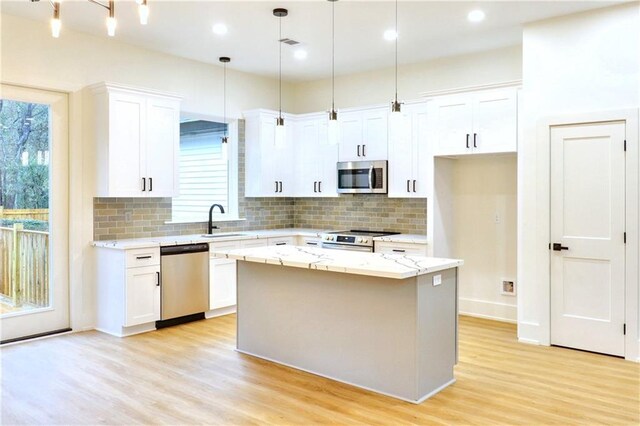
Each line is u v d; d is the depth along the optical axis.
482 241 5.50
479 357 4.10
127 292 4.68
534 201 4.50
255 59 5.84
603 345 4.18
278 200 7.04
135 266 4.73
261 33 4.89
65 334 4.79
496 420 2.94
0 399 3.24
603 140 4.16
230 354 4.20
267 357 4.08
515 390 3.40
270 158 6.42
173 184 5.34
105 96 4.79
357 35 4.94
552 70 4.40
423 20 4.51
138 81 5.36
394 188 5.74
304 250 4.20
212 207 6.00
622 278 4.09
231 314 5.64
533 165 4.50
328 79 6.82
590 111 4.20
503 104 4.77
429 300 3.31
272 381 3.58
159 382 3.54
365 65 6.11
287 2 4.10
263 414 3.03
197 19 4.50
